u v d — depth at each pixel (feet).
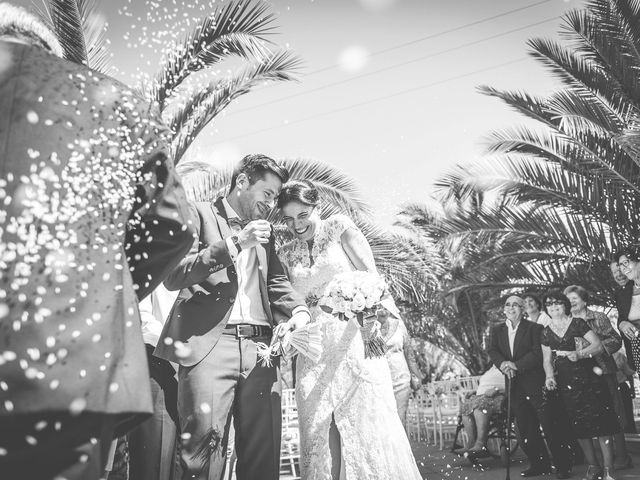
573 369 18.81
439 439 32.81
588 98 37.55
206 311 10.21
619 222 35.68
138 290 5.97
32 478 4.55
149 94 27.96
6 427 4.41
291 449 21.13
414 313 49.78
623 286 20.95
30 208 4.73
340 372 12.66
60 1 28.89
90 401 4.60
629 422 23.48
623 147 32.73
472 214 38.40
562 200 37.40
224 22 29.48
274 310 11.43
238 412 10.39
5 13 5.76
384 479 12.05
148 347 11.59
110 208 5.22
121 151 5.38
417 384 26.89
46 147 4.93
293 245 13.88
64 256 4.79
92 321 4.78
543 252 37.42
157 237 5.81
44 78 5.15
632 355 20.21
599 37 36.22
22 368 4.46
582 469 21.11
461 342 49.60
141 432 10.92
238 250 9.84
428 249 47.73
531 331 21.26
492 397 24.75
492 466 23.47
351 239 13.53
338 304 12.42
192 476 9.62
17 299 4.60
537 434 20.72
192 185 35.99
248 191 11.26
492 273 38.40
